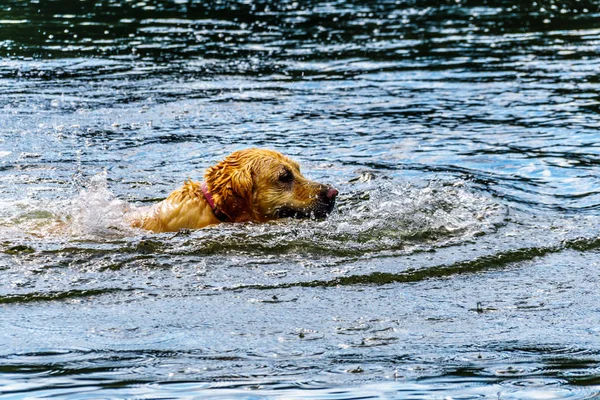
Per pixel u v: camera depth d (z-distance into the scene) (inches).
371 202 501.7
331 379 302.0
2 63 844.6
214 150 606.5
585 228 463.2
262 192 462.0
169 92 758.5
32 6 1100.5
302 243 435.8
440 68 848.3
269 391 293.3
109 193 512.4
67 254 419.2
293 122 677.9
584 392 290.5
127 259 414.9
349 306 366.0
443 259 418.9
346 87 783.1
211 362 314.7
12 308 362.6
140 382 299.3
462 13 1097.4
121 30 989.8
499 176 557.0
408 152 606.5
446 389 294.5
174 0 1155.9
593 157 589.9
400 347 327.9
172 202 462.0
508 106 718.5
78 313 357.7
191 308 363.3
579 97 738.8
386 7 1133.1
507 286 390.0
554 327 345.7
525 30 1007.6
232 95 753.6
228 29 1005.8
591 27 1015.0
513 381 299.7
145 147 611.8
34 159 580.1
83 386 296.4
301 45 938.7
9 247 424.5
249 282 391.2
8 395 289.7
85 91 754.8
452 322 350.9
